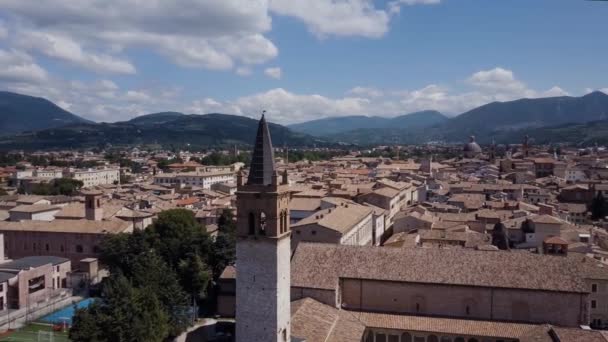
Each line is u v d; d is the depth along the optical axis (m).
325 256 96.56
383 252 95.81
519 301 86.19
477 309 88.00
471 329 84.50
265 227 69.69
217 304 124.38
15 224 166.50
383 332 87.44
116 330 87.94
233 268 123.25
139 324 90.25
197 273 119.75
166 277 110.19
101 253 144.50
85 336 87.19
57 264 142.88
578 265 89.19
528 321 85.81
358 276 91.75
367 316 89.56
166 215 141.50
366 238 160.00
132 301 92.44
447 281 88.44
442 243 136.25
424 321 87.44
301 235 130.25
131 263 126.75
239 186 70.00
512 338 82.06
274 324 69.50
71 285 145.75
